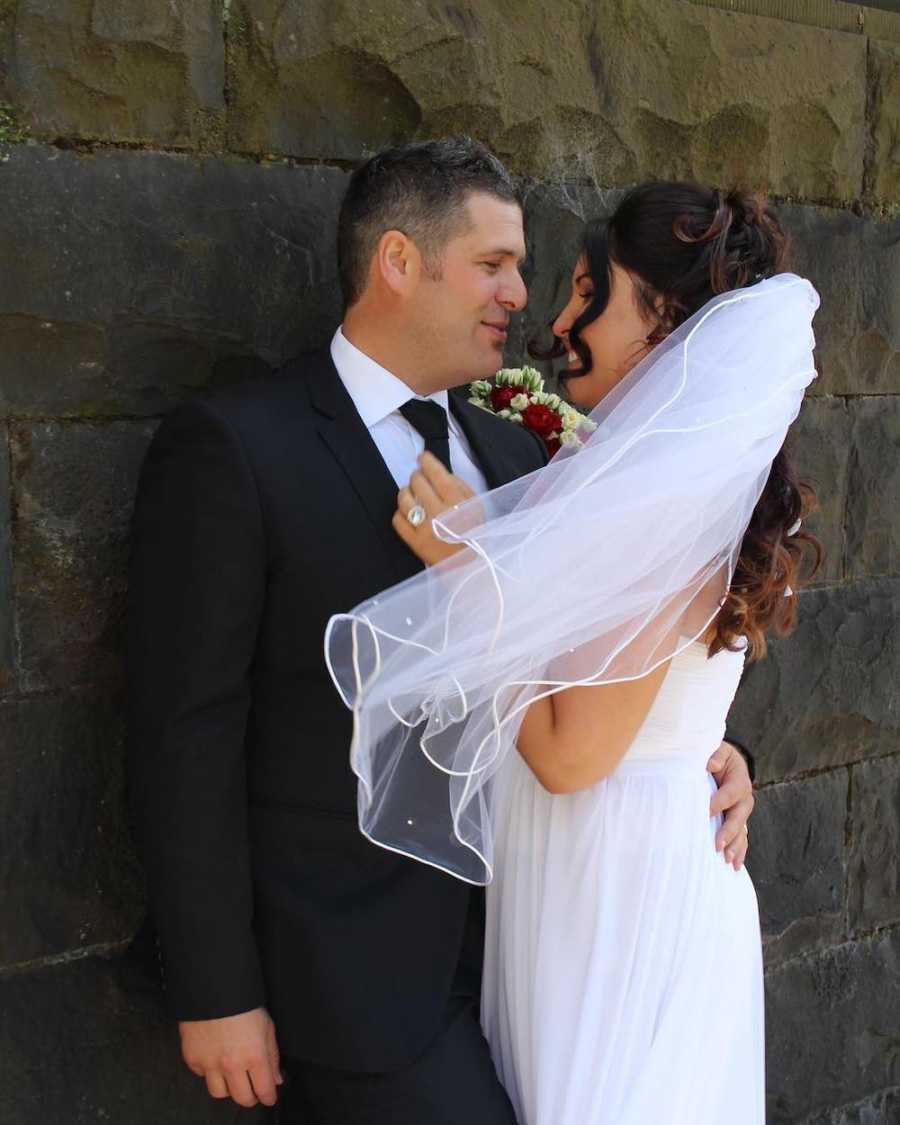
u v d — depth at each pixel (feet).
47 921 6.67
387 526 5.88
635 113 8.41
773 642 9.84
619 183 8.46
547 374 8.37
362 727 5.27
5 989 6.59
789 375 5.81
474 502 5.63
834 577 10.19
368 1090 5.89
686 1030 6.21
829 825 10.43
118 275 6.49
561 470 5.74
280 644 5.78
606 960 6.15
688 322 5.91
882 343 10.14
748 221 6.18
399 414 6.26
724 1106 6.50
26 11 6.11
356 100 7.27
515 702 5.56
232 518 5.54
